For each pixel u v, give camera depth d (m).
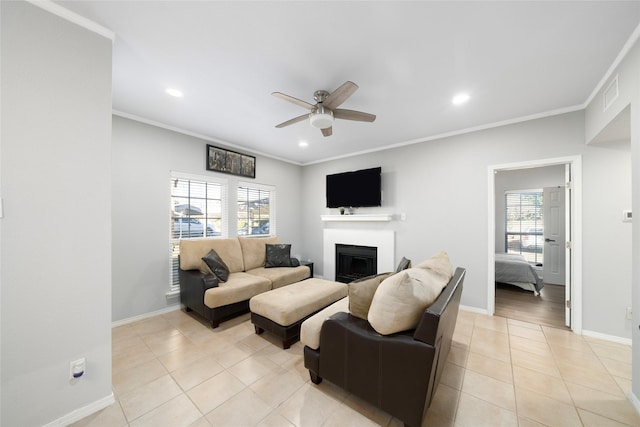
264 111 2.81
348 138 3.71
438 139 3.54
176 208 3.44
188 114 2.90
